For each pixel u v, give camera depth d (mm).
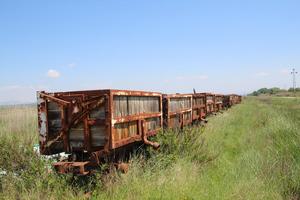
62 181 6777
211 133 14453
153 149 8672
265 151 11141
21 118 17031
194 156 9625
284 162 9180
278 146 11805
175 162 8625
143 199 6188
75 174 7059
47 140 7461
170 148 9281
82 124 7121
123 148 8148
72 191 6680
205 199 6473
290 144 11219
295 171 8203
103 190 6750
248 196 6707
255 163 9258
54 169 7012
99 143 7012
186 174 7727
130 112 7984
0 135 11281
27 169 7508
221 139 13844
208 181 7727
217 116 22844
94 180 6992
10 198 6348
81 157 7461
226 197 6664
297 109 33406
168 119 11055
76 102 7074
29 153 8141
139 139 8422
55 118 7453
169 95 11273
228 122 20297
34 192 6543
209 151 10414
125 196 6363
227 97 37031
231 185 7410
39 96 7477
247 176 8148
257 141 13734
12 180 7141
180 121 12875
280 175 8117
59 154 7988
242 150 11930
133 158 8023
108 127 6820
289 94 132625
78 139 7191
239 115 26969
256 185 7324
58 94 7406
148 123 9320
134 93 8117
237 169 8891
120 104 7441
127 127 7781
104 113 6934
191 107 15086
